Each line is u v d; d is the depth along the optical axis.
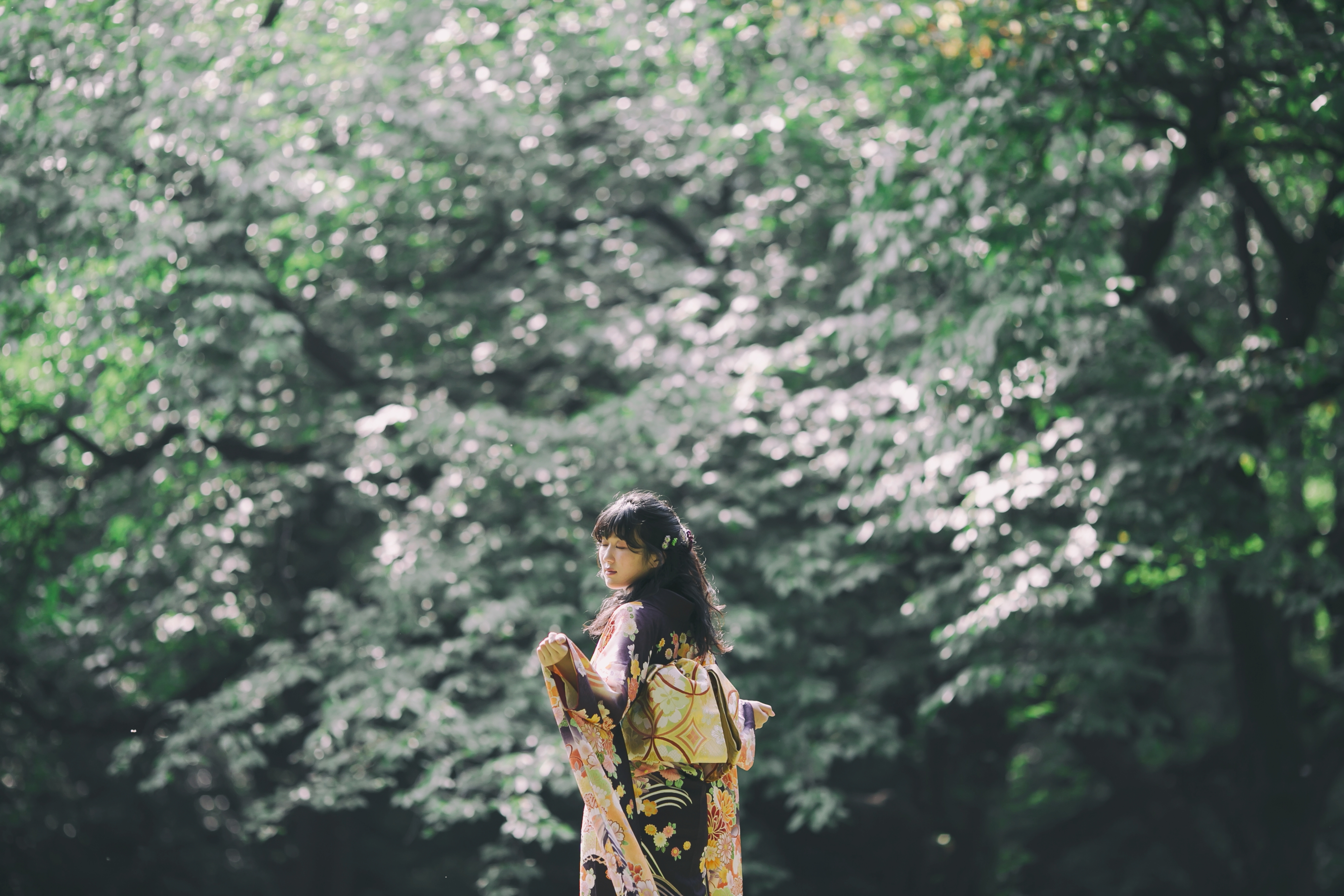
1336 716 11.84
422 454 9.55
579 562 9.53
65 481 11.09
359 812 13.04
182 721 9.52
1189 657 12.08
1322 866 14.83
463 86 9.62
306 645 10.98
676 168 10.38
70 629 10.99
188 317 8.83
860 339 9.05
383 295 10.67
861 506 8.93
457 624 10.37
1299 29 8.16
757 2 9.22
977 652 9.68
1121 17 7.80
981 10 8.15
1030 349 8.29
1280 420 8.95
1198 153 9.11
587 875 2.87
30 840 12.80
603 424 9.30
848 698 10.19
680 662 2.98
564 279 10.59
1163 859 15.27
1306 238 11.53
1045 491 8.48
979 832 11.63
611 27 9.55
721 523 9.54
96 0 8.66
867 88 10.62
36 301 8.55
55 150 8.41
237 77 8.91
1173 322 10.86
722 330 9.78
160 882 13.76
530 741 9.18
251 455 10.39
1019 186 8.45
